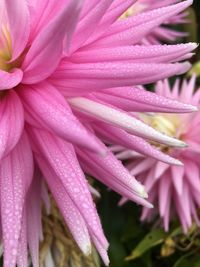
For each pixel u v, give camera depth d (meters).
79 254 0.27
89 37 0.20
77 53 0.19
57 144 0.19
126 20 0.21
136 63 0.18
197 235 0.36
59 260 0.27
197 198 0.35
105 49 0.19
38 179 0.21
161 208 0.34
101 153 0.15
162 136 0.19
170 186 0.35
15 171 0.19
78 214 0.20
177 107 0.20
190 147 0.34
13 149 0.19
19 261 0.21
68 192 0.18
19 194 0.19
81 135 0.16
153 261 0.39
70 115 0.17
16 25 0.18
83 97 0.19
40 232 0.22
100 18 0.19
